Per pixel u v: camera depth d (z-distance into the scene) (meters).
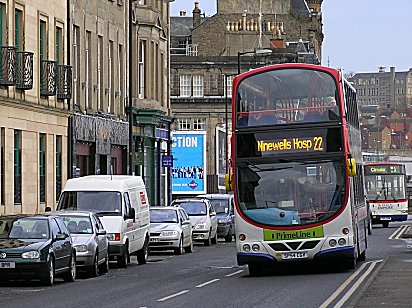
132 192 61.62
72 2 82.56
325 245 48.59
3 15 68.81
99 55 90.00
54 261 46.22
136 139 100.44
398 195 118.94
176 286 44.41
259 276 49.78
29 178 73.19
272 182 49.00
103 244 53.78
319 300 36.25
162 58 110.31
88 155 86.25
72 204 58.88
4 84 67.38
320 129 48.97
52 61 75.94
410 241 85.06
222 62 167.88
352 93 56.00
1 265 44.94
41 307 35.75
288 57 168.12
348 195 48.66
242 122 49.56
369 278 45.47
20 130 71.62
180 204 87.81
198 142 126.12
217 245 88.56
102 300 38.22
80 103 84.19
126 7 97.38
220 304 35.50
